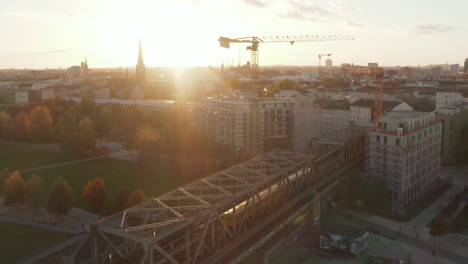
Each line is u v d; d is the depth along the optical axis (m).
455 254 143.62
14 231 158.25
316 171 165.75
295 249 144.38
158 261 95.25
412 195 191.50
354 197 183.25
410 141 184.62
